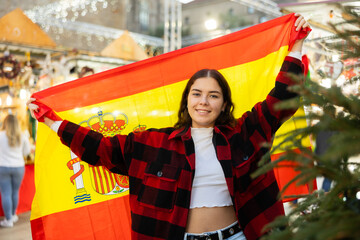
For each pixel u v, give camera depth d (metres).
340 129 0.97
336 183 1.05
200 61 2.42
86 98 2.38
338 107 1.09
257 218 1.79
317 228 0.87
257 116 1.89
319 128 1.01
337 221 0.89
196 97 1.89
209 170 1.81
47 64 6.78
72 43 11.03
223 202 1.79
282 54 2.21
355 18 1.21
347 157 1.04
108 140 1.93
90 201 2.28
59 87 2.35
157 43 9.35
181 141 1.89
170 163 1.84
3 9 8.37
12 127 5.06
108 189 2.29
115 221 2.29
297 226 1.10
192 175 1.78
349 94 1.08
